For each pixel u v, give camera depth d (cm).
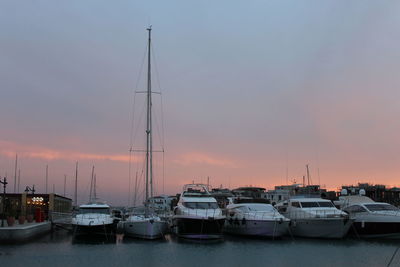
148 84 3791
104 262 2319
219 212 3312
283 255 2564
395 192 6266
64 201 4975
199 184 3784
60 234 3638
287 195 5069
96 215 3319
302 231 3384
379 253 2634
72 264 2253
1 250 2648
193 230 3191
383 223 3259
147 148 3631
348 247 2878
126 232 3394
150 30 3909
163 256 2517
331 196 5041
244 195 5394
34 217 4144
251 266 2248
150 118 3706
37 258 2403
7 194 4234
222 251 2703
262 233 3250
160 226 3262
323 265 2275
